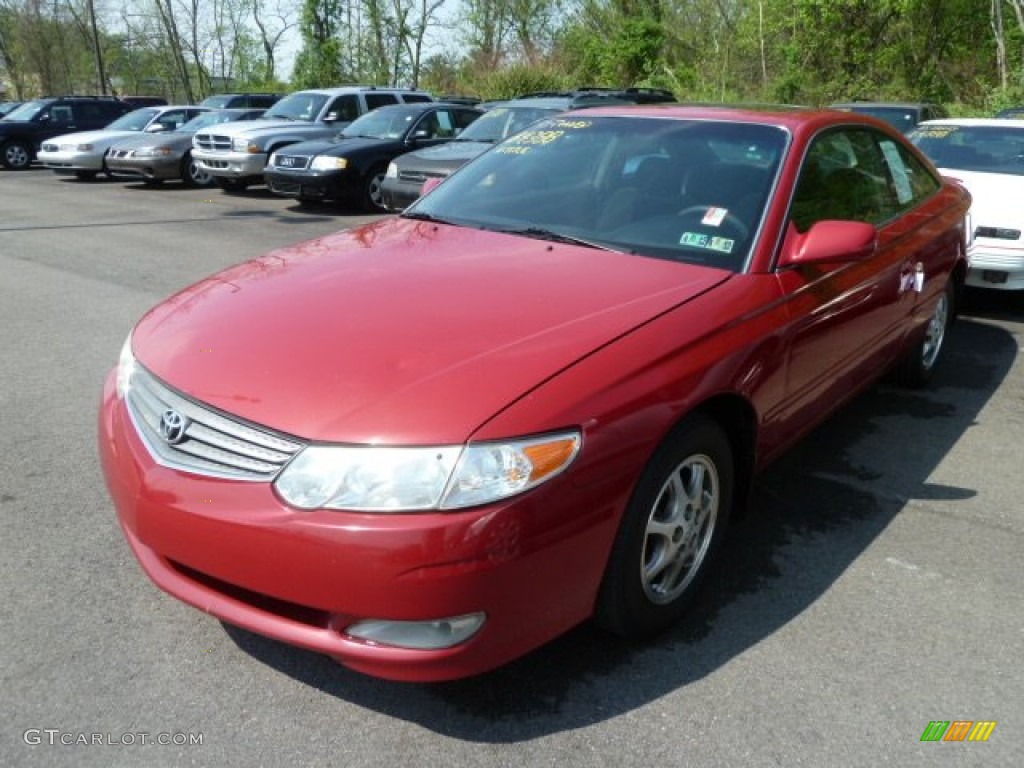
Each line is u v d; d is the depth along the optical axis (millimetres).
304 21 38062
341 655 2311
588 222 3568
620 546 2539
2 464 4016
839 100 25156
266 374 2461
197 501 2346
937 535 3598
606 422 2402
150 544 2473
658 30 30844
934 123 8664
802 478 4117
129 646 2758
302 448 2264
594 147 3961
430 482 2191
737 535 3574
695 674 2709
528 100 13172
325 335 2607
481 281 2988
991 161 7816
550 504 2285
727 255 3244
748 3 27375
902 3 23781
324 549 2201
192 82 48812
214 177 15359
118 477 2582
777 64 27281
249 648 2771
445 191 4117
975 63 25234
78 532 3424
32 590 3031
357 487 2203
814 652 2828
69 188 16281
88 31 50344
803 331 3277
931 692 2650
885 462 4312
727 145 3715
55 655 2703
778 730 2480
